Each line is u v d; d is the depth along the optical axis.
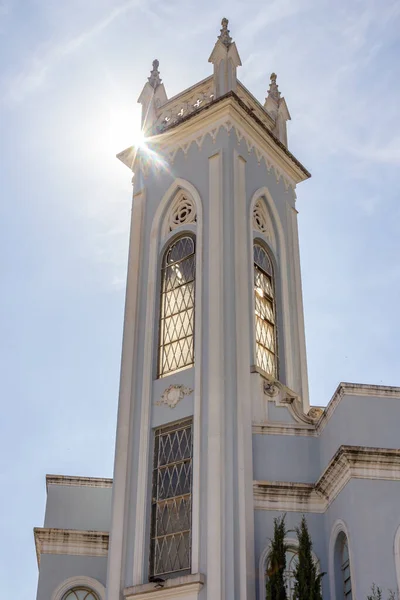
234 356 18.86
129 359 20.56
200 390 18.80
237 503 17.19
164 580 17.25
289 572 16.86
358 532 15.54
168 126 23.42
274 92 25.94
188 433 18.86
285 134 25.23
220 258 20.16
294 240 23.44
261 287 21.70
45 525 20.92
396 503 15.80
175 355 20.22
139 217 22.75
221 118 22.41
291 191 24.34
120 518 18.61
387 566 15.18
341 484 16.56
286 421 18.97
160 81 25.41
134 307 21.34
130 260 22.22
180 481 18.42
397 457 16.16
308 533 16.97
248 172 22.33
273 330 21.52
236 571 16.45
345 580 16.39
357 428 16.75
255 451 18.25
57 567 20.39
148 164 23.53
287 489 17.73
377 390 17.19
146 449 19.12
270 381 19.42
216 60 23.84
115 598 17.75
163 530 18.17
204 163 22.11
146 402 19.75
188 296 20.78
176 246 21.81
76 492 21.48
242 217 21.08
